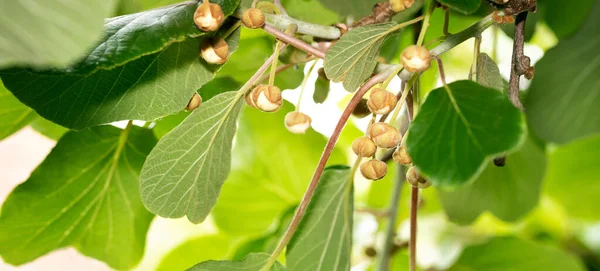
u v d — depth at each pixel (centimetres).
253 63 98
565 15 108
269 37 98
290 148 117
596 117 107
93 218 98
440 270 115
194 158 81
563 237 162
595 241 160
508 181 115
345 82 78
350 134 131
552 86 108
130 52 71
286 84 98
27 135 163
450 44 77
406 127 87
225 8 73
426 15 76
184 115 96
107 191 97
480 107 71
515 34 76
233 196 121
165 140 80
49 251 98
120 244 100
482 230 160
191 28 73
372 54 78
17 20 59
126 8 92
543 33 132
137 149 95
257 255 81
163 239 149
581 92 107
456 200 117
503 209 116
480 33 78
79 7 60
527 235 160
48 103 78
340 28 82
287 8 101
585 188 144
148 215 99
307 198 78
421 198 121
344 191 88
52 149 93
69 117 79
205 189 83
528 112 108
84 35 60
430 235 159
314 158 117
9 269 154
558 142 108
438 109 71
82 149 93
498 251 112
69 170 94
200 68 80
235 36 79
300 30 81
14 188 93
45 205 95
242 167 118
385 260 110
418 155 70
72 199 96
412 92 79
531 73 75
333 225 87
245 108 114
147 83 80
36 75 77
